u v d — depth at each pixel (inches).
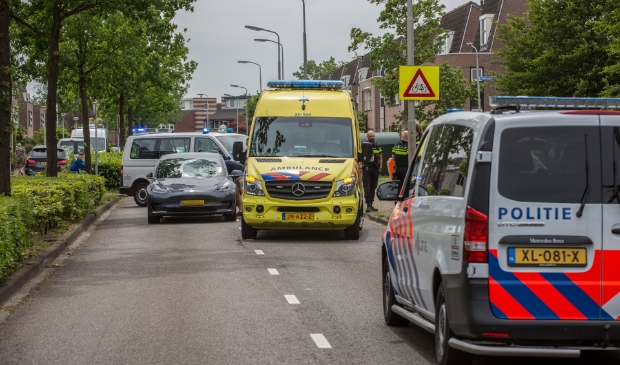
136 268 486.6
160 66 1708.9
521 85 1396.4
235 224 769.6
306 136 650.2
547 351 221.8
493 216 224.8
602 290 224.2
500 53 1433.3
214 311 351.9
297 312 349.4
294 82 689.6
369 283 427.5
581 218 224.5
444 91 1536.7
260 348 283.1
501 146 227.0
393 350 279.9
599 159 226.1
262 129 653.9
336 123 656.4
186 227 743.7
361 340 296.0
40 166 1568.7
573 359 269.9
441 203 250.2
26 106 3762.3
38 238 585.9
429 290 261.4
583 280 224.4
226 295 391.5
